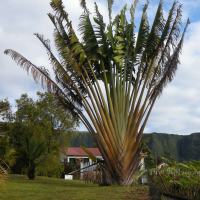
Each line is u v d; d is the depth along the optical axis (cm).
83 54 923
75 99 1041
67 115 2102
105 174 816
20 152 1270
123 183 793
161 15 952
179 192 668
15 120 2148
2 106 484
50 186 858
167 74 957
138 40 966
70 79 934
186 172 715
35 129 2030
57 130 2125
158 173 746
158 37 952
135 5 996
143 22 961
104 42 962
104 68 954
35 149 1282
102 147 833
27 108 2153
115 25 1043
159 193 538
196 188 626
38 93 2212
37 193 627
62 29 1013
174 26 934
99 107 856
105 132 824
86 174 866
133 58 969
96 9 993
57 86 984
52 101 2181
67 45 1008
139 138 853
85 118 943
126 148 816
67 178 1705
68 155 2691
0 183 386
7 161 1277
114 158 812
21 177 1423
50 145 2025
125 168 802
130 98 937
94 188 733
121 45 953
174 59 946
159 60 978
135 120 849
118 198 508
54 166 1348
